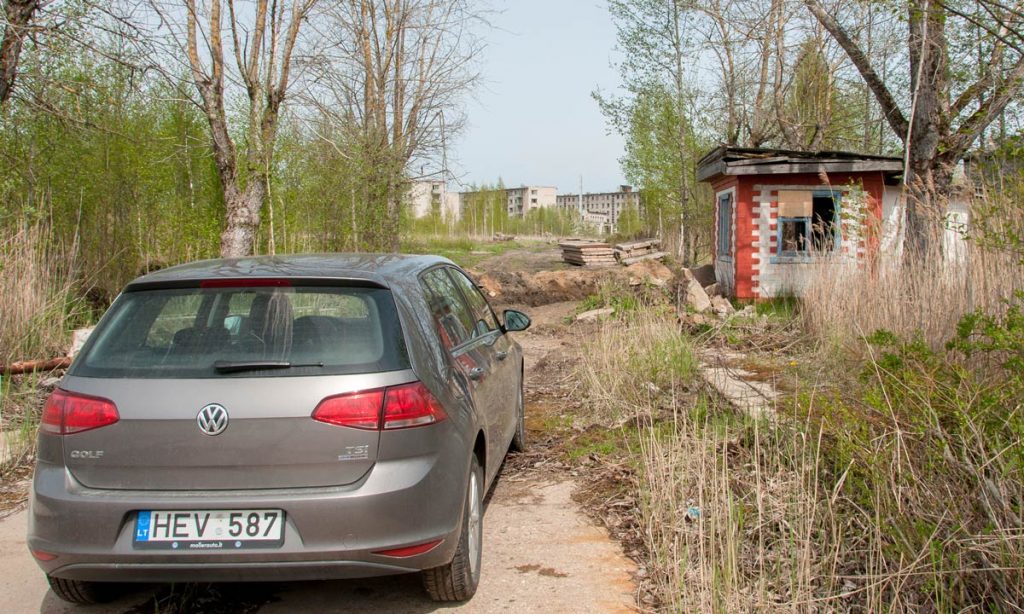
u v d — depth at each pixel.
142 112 13.84
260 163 12.62
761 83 20.09
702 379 8.18
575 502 5.21
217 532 3.17
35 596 3.97
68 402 3.33
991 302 6.30
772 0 15.39
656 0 20.55
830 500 4.06
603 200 163.38
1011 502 3.60
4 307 8.70
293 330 3.44
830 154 14.98
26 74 10.60
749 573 3.90
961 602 3.36
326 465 3.23
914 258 8.06
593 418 7.19
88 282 12.48
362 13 17.11
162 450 3.23
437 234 46.28
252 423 3.21
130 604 3.88
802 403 5.30
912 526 3.69
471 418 3.91
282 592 3.98
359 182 16.44
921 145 11.02
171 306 3.57
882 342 4.93
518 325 6.05
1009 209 6.17
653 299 13.41
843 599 3.60
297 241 15.12
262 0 12.36
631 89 22.27
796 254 14.77
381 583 4.07
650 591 3.89
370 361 3.38
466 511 3.70
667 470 4.96
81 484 3.29
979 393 4.26
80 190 12.80
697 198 25.12
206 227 13.66
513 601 3.82
